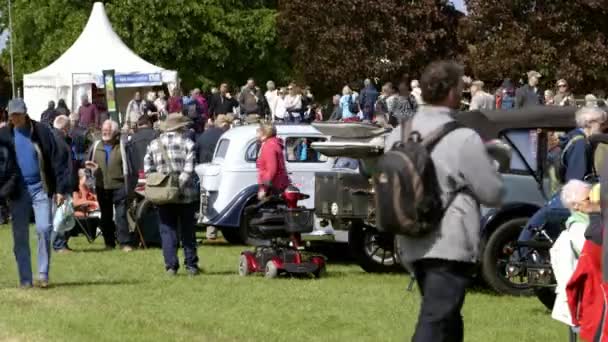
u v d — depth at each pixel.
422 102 10.05
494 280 16.55
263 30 75.94
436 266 9.51
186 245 19.00
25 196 17.03
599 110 15.40
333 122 18.62
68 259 21.70
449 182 9.52
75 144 29.42
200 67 75.81
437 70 9.77
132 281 18.17
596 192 12.09
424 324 9.45
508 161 10.14
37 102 49.53
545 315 15.15
